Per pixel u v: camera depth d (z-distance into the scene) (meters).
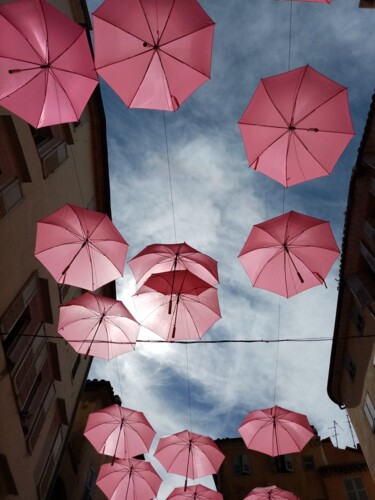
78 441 16.19
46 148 10.09
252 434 9.98
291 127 5.30
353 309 13.52
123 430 10.09
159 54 5.02
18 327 9.52
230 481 21.00
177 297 7.10
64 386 12.01
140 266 7.54
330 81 5.27
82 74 5.03
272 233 6.59
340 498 18.98
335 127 5.30
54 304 10.83
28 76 4.97
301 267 6.72
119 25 4.89
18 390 8.84
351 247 12.22
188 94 5.30
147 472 11.56
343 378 14.85
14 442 8.70
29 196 9.09
